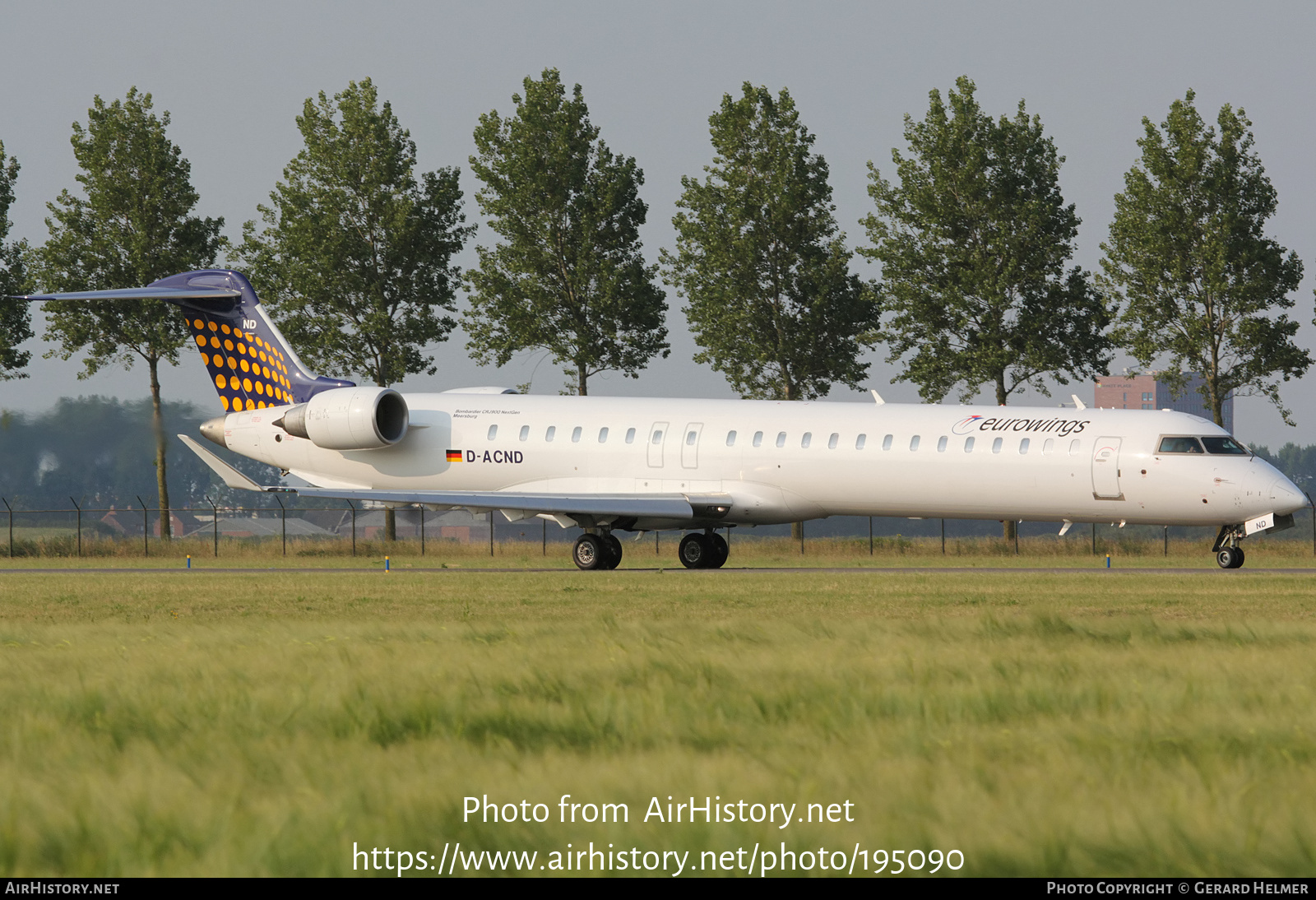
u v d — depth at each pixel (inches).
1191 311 5265.8
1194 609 2212.1
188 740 936.3
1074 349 5600.4
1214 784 777.6
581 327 5762.8
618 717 1021.8
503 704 1066.1
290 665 1334.9
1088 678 1208.2
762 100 5767.7
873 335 5689.0
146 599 2625.5
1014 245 5541.3
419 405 4025.6
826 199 5802.2
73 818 730.8
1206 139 5260.8
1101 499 3334.2
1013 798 750.5
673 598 2509.8
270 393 4165.8
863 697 1092.5
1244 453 3280.0
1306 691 1120.8
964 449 3427.7
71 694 1142.3
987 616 1760.6
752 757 870.4
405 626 1803.6
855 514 3649.1
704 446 3668.8
